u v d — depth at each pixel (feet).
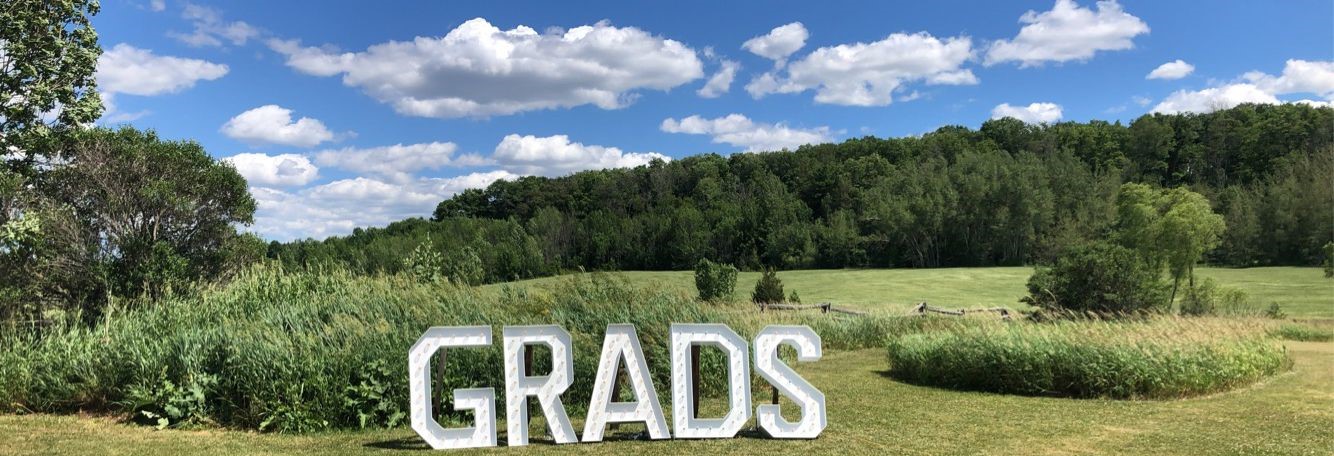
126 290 53.88
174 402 24.52
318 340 26.35
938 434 23.25
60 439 21.94
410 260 47.96
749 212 283.38
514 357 21.70
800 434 22.41
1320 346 53.72
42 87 53.42
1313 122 268.62
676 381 22.41
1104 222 235.61
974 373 33.91
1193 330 37.11
